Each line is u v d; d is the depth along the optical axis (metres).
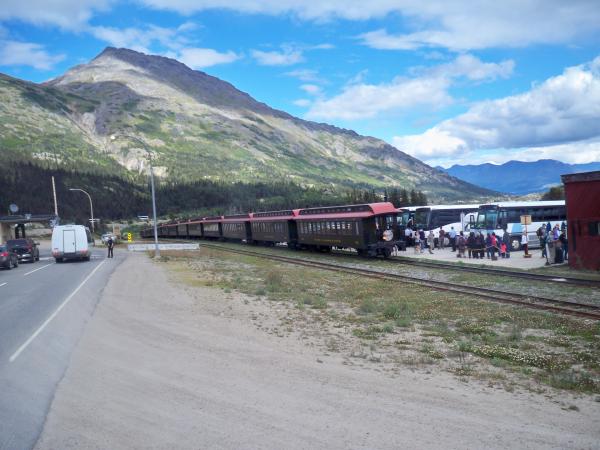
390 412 7.25
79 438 6.48
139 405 7.66
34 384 8.81
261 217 57.41
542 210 40.84
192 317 15.69
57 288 23.23
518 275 23.55
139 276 28.17
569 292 18.80
